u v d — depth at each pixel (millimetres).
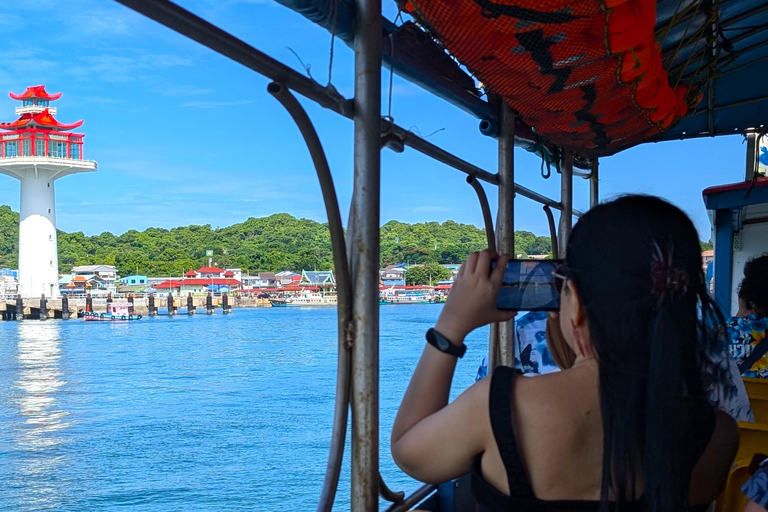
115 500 22047
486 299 1149
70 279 128375
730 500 1817
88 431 32906
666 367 960
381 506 1940
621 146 3441
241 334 83688
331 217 1500
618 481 955
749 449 2041
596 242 1029
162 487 23172
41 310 87938
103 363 58125
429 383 1151
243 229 187125
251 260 159375
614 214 1037
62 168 86438
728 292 6316
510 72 1922
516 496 1008
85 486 23734
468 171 2330
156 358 61125
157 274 154000
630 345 973
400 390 31984
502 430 1011
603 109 2477
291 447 28406
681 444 984
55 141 86812
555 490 999
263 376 50688
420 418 1139
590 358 1055
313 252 164625
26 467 26484
